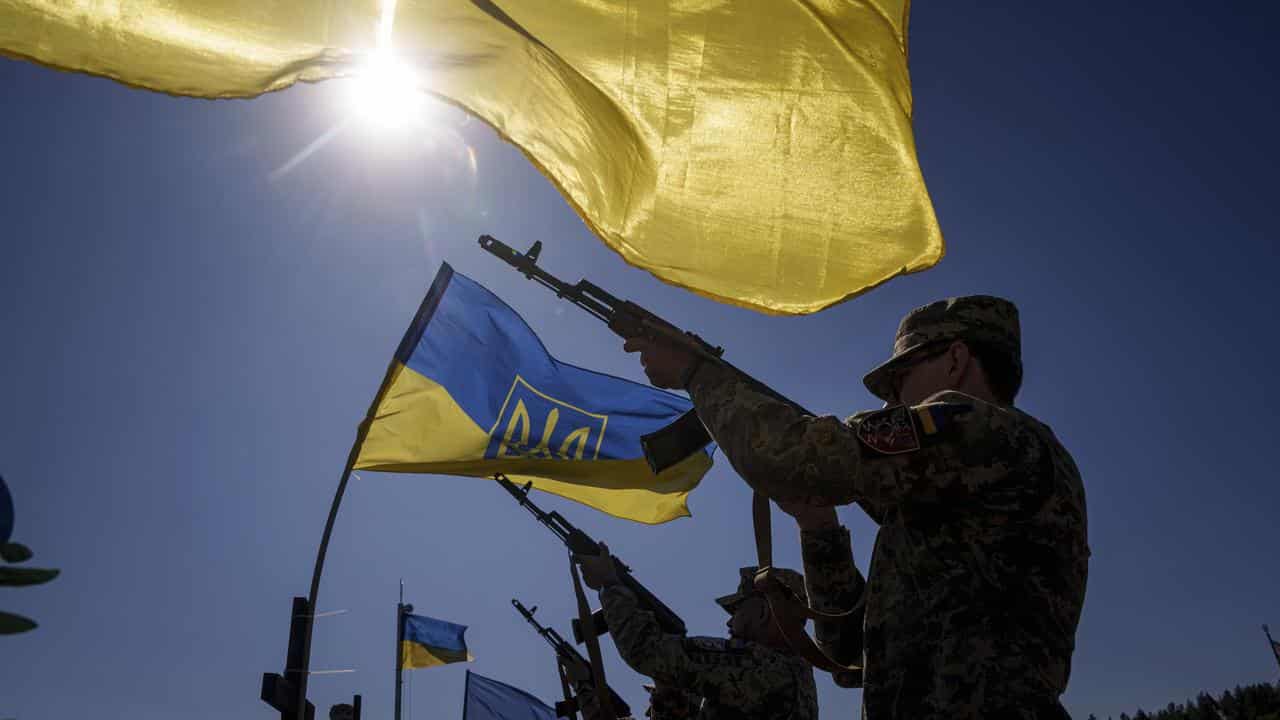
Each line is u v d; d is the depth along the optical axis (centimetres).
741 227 339
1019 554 234
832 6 347
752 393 266
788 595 361
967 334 271
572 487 821
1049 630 230
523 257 324
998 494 236
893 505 250
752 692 484
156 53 309
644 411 825
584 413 816
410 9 339
